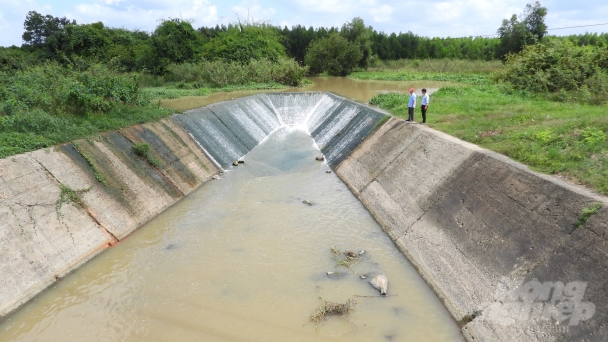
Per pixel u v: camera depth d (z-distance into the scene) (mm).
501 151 12625
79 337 8977
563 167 10250
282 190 18125
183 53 44969
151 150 17484
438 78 47000
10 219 10734
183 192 17234
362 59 63500
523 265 8859
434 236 11961
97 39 46031
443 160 14180
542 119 15922
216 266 11727
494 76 33094
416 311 9828
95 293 10477
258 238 13445
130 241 13172
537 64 26781
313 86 44688
